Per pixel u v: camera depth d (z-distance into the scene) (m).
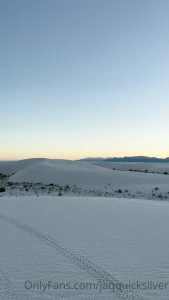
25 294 5.19
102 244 8.20
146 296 5.11
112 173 56.19
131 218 12.41
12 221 11.76
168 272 6.11
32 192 39.72
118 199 20.38
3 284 5.58
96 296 5.12
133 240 8.64
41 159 105.12
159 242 8.41
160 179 52.94
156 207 15.89
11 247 7.96
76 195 37.97
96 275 5.98
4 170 97.75
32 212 14.10
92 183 50.09
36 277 5.90
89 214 13.47
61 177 53.88
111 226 10.71
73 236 9.17
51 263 6.66
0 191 40.25
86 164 85.31
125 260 6.84
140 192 40.81
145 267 6.39
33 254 7.31
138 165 119.94
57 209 15.07
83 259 6.92
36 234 9.47
